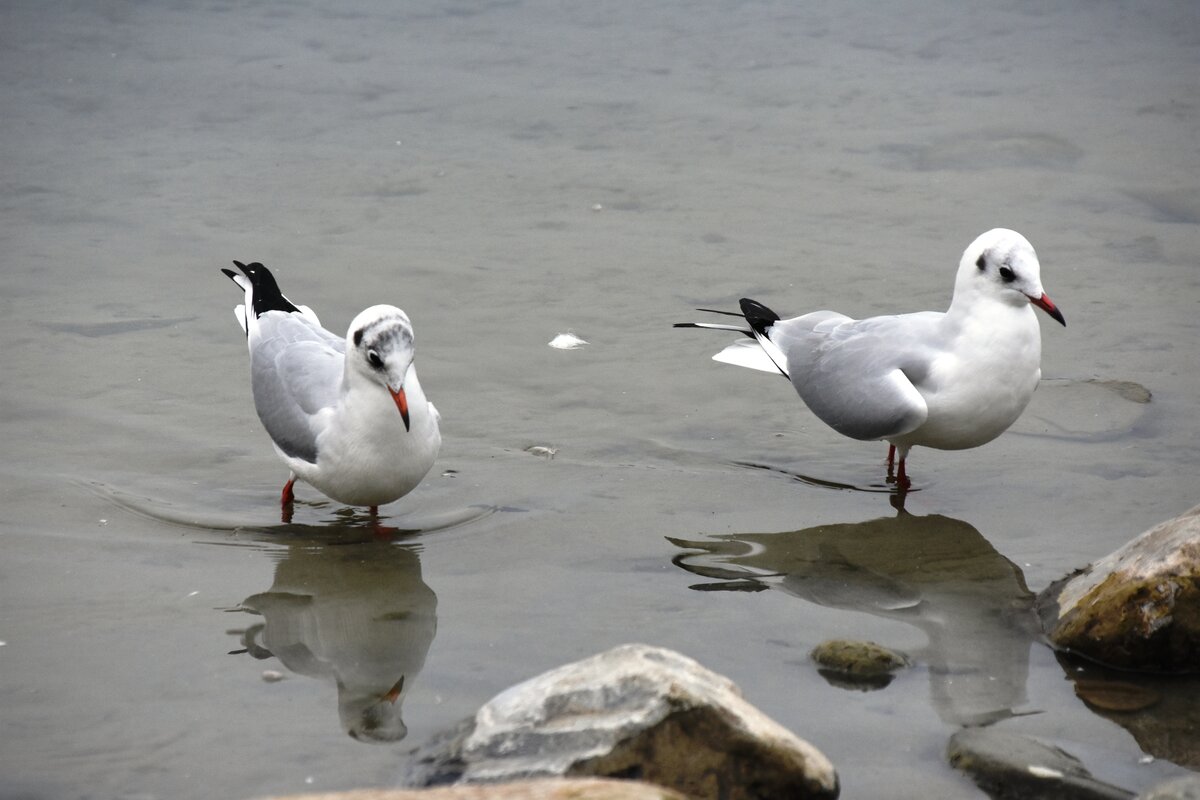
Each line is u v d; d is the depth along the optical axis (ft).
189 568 36.22
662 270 56.95
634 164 67.77
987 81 78.02
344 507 40.19
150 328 51.75
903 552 37.50
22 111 72.69
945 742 28.12
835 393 42.29
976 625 33.40
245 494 40.83
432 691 30.12
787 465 43.29
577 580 35.70
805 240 59.57
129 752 27.61
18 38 83.35
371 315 36.27
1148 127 71.36
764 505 40.42
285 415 39.34
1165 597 30.89
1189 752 27.73
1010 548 37.55
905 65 80.89
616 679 25.90
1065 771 26.35
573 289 55.36
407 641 32.48
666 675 25.68
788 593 35.12
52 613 33.53
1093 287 54.90
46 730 28.40
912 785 26.50
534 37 85.61
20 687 30.07
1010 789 26.17
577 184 65.51
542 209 62.90
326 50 83.15
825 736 28.27
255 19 88.43
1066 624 32.19
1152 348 49.88
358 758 27.35
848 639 31.76
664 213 62.49
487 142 70.44
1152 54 82.17
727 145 70.08
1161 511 39.24
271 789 26.30
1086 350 49.88
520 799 21.65
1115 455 43.01
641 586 35.37
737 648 32.14
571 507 40.01
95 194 63.41
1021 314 39.58
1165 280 55.47
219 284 55.47
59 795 26.12
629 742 24.85
